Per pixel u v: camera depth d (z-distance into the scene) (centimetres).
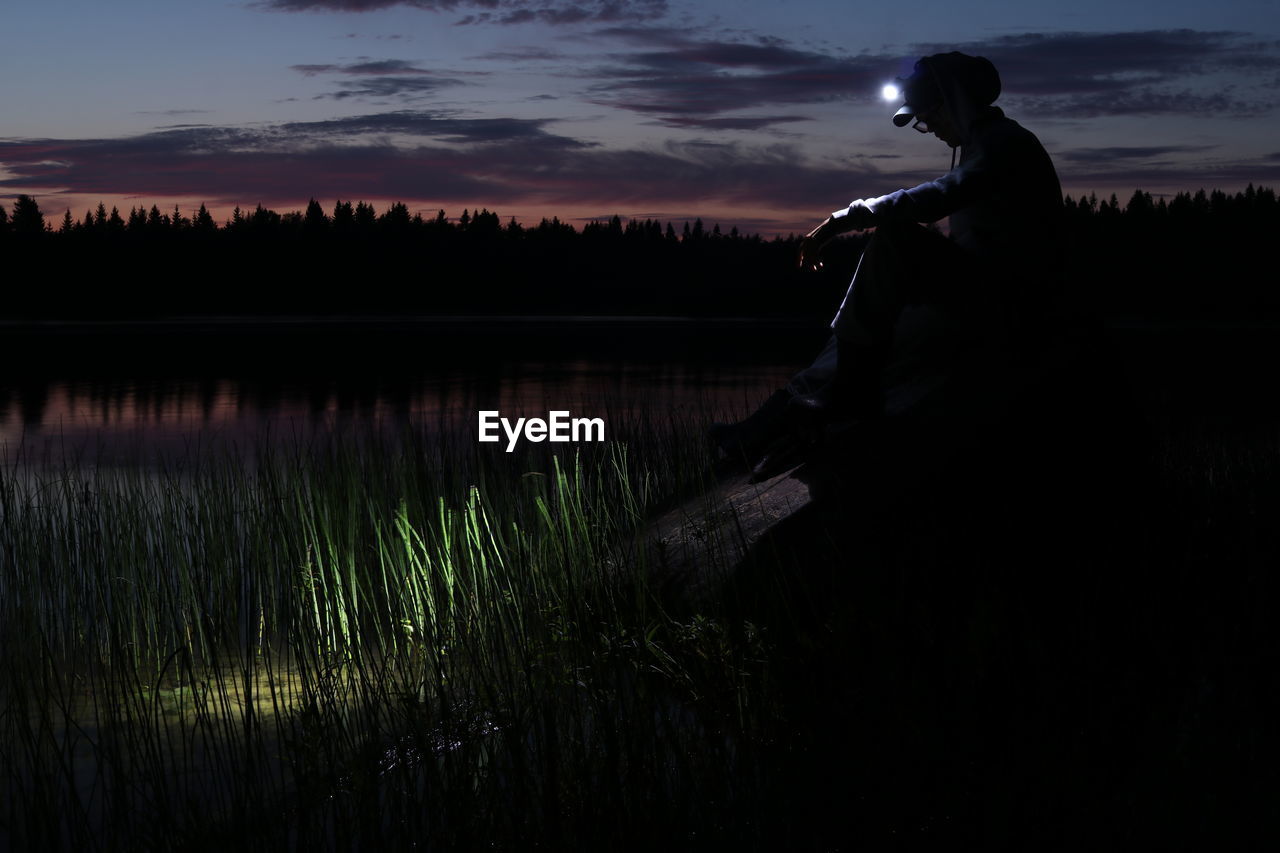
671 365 2041
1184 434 755
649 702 297
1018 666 302
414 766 278
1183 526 382
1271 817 242
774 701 300
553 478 554
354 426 1070
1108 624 330
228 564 470
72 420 1164
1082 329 375
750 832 252
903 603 336
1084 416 371
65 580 441
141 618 421
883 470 377
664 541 420
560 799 263
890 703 287
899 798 258
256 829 264
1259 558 363
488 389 1543
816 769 269
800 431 409
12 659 350
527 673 310
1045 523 365
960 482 368
